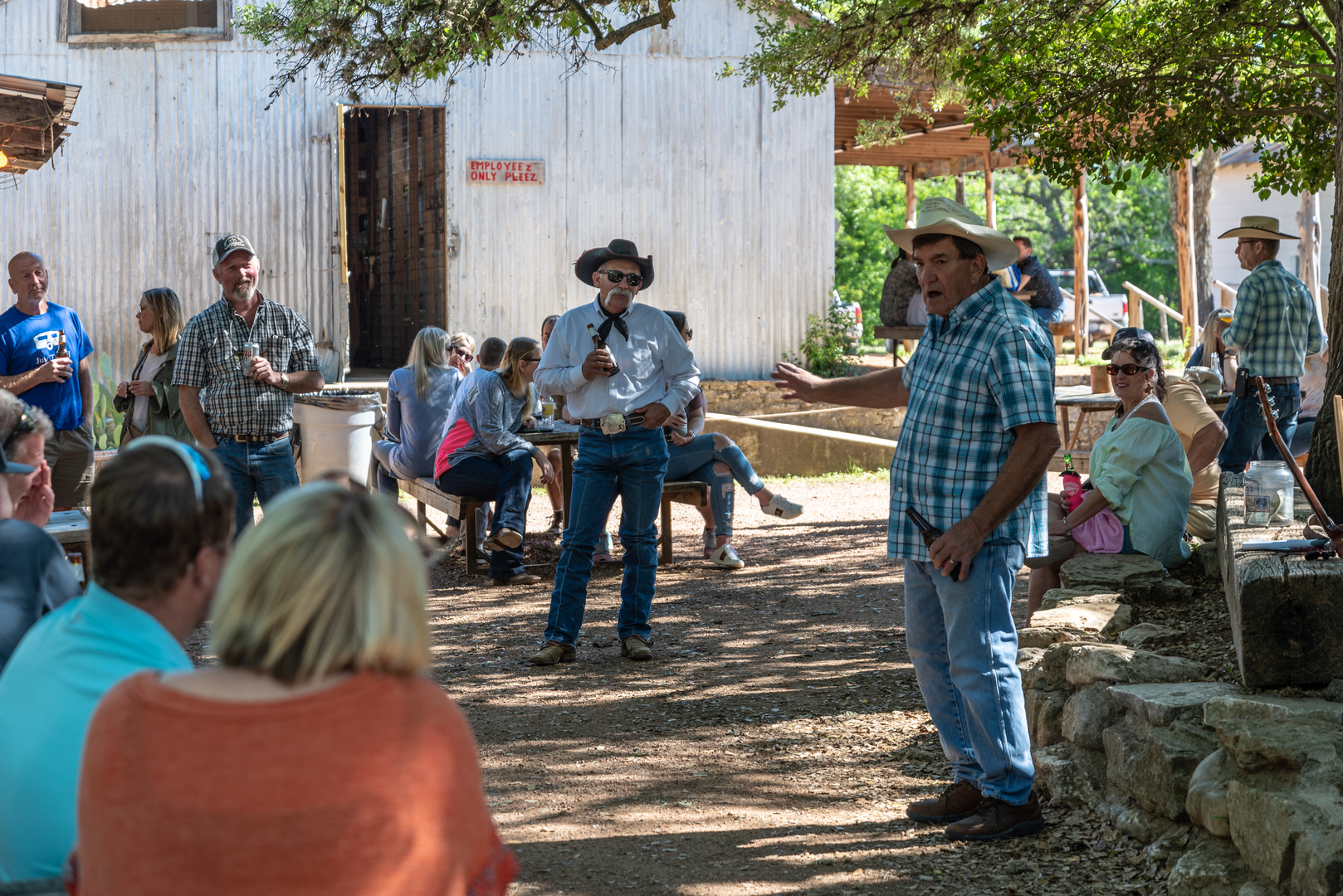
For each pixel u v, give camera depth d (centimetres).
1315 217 2189
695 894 347
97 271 1480
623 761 472
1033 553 390
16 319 716
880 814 410
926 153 2209
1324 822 294
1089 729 404
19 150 988
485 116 1575
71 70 1460
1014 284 1357
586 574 628
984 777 383
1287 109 763
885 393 438
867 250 4722
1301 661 361
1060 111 799
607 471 620
